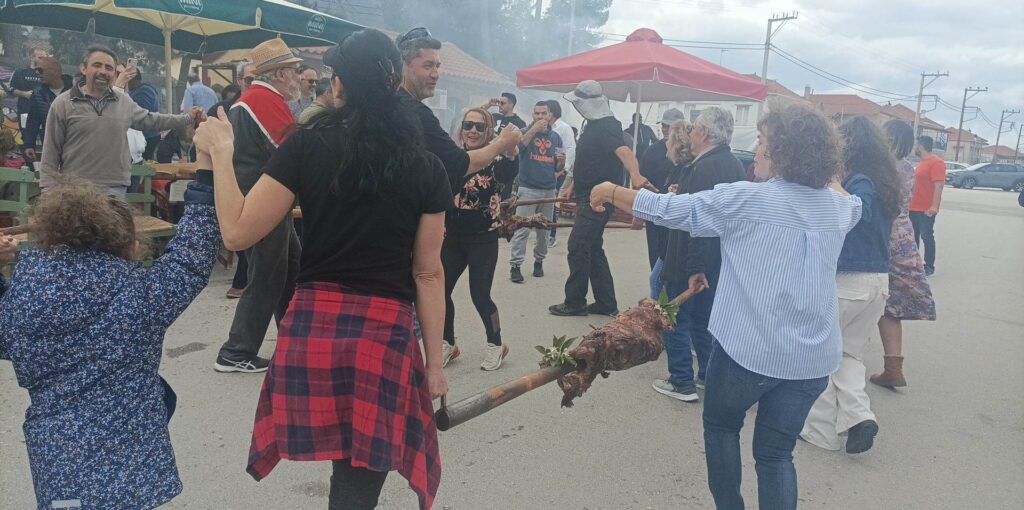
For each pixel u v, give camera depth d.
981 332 5.97
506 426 3.68
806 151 2.27
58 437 1.85
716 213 2.32
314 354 1.80
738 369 2.33
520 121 7.39
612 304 5.89
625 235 10.53
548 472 3.23
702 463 3.39
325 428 1.80
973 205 23.55
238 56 12.08
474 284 4.27
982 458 3.58
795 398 2.34
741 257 2.32
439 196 1.93
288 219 4.02
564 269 7.73
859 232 3.41
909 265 4.36
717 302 2.38
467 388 4.13
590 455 3.41
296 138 1.82
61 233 1.87
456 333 5.20
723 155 3.94
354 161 1.77
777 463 2.39
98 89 4.87
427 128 3.08
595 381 4.36
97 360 1.88
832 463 3.48
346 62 1.81
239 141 3.73
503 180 4.12
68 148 4.85
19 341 1.84
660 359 4.90
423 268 1.98
